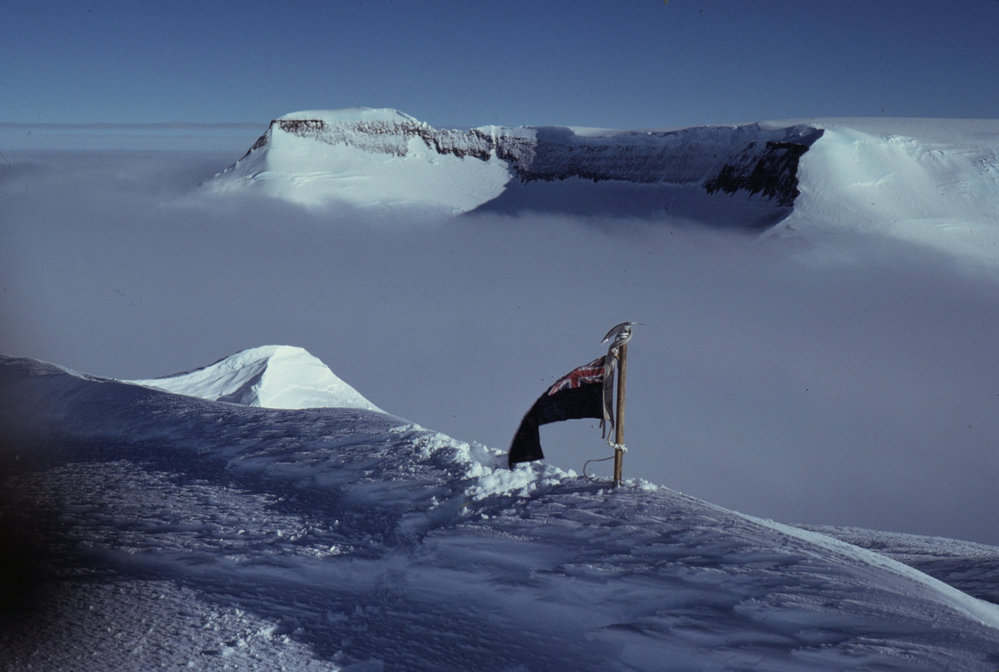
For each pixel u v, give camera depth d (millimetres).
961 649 4902
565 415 8930
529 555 6617
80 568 6453
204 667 4875
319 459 9859
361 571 6562
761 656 4816
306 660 5047
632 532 7125
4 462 10266
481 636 5449
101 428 12531
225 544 7023
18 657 4863
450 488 8445
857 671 4605
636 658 5055
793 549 6887
